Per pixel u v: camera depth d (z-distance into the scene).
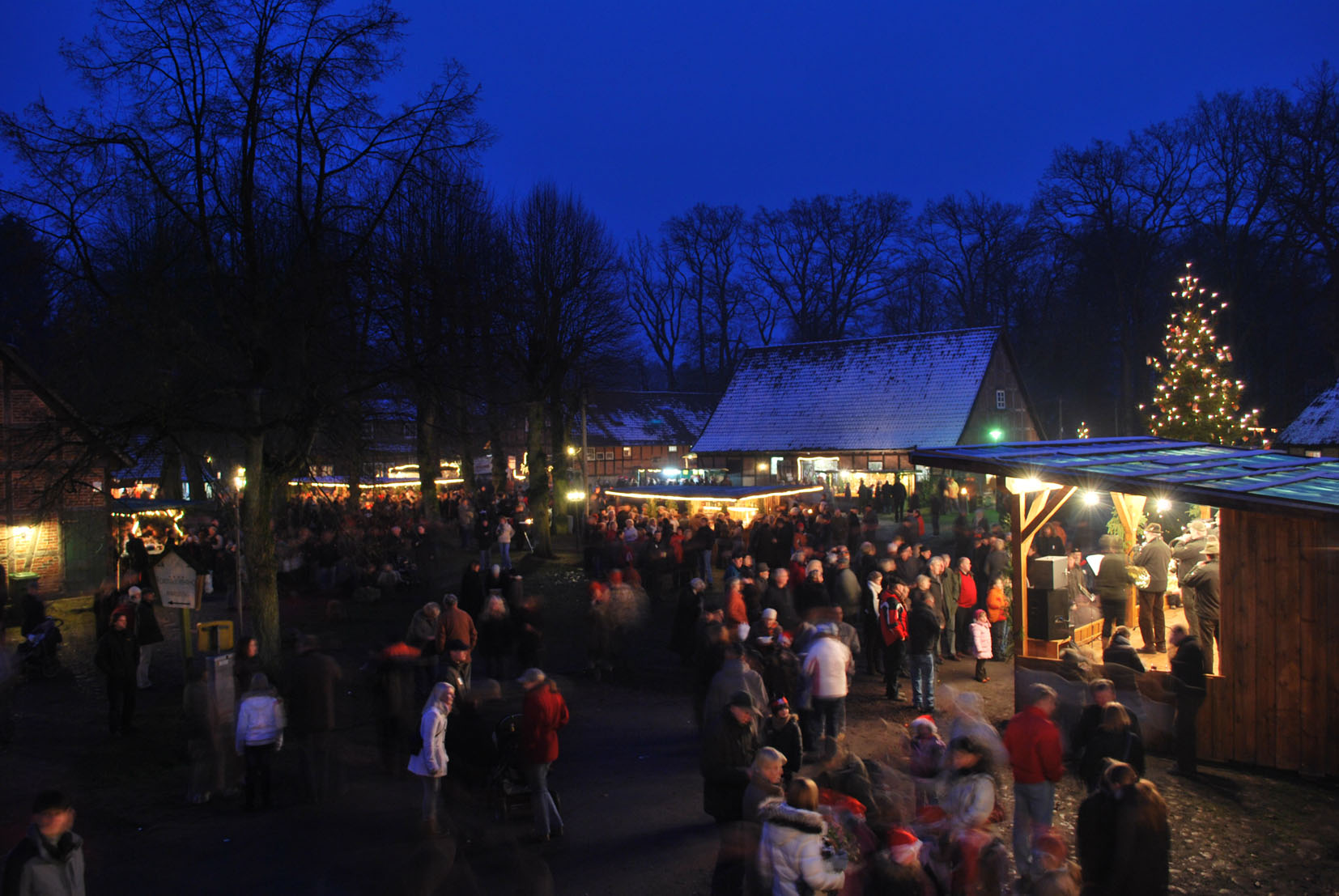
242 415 16.16
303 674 9.94
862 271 66.31
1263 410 52.12
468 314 16.03
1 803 9.82
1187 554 14.05
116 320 13.91
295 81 14.17
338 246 15.14
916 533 22.52
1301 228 47.09
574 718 12.79
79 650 18.06
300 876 7.95
